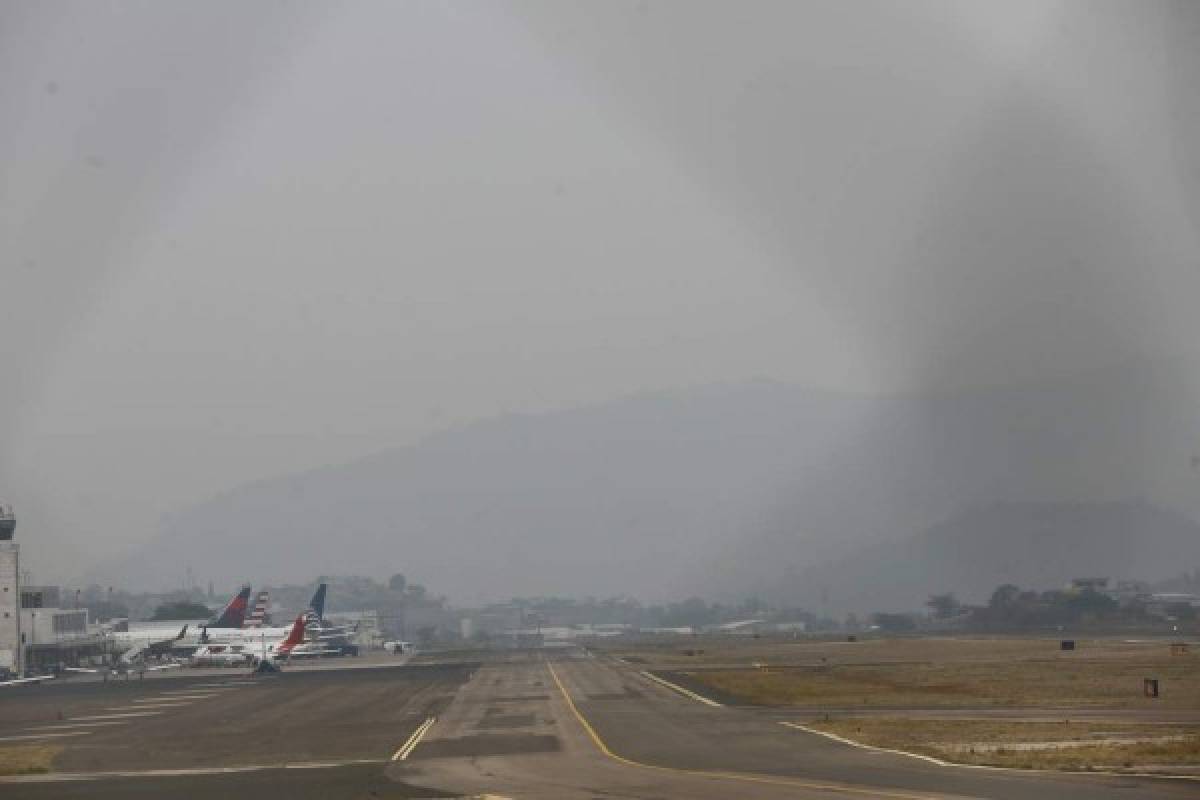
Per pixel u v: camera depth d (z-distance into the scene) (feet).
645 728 237.45
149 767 208.23
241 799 160.45
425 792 158.61
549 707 298.15
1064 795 135.85
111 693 437.99
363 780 174.91
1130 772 155.43
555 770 175.83
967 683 340.59
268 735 257.34
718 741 209.26
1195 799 132.46
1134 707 253.44
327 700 359.46
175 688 459.32
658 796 144.97
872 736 209.56
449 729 251.19
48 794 176.04
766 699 309.42
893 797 137.28
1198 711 240.73
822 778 155.94
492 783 164.04
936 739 201.36
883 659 510.99
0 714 354.95
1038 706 262.06
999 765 164.66
